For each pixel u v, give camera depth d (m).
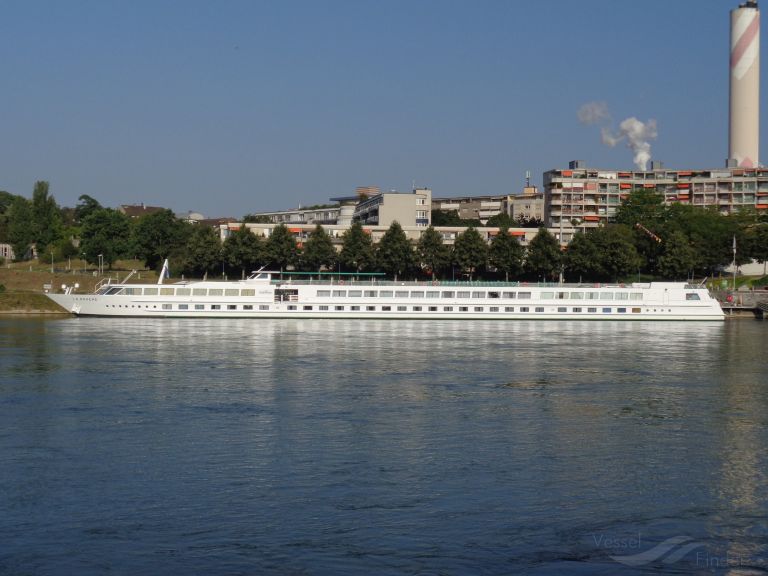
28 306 174.75
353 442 62.91
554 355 110.81
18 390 81.25
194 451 59.94
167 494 51.28
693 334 142.88
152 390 81.88
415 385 86.25
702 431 67.69
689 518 48.75
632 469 57.16
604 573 41.91
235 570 41.78
